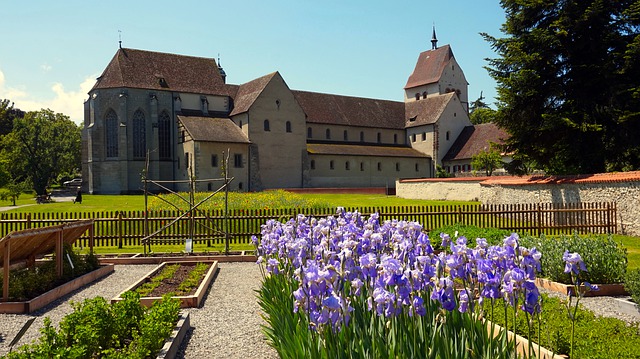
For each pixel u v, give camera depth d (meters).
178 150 68.31
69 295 12.75
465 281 5.29
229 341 8.58
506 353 5.29
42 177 83.88
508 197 33.16
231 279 14.56
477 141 78.31
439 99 85.00
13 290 11.43
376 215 8.84
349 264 6.16
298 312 6.58
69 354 5.76
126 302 8.20
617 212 23.97
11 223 21.03
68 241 15.42
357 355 5.07
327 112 81.44
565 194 27.91
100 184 67.00
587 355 6.26
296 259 7.69
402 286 4.89
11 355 5.74
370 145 83.12
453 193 45.91
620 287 11.91
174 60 74.62
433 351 5.10
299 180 70.75
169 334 8.00
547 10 33.09
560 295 11.75
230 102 75.06
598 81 31.28
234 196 37.25
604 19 31.06
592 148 31.69
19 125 83.56
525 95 32.03
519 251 4.95
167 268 15.40
